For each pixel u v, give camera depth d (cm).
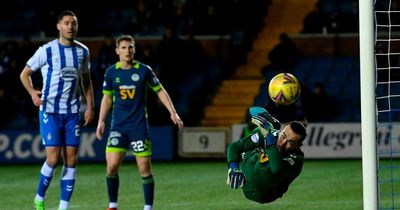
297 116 4469
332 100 4572
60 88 2384
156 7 5478
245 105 4997
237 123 4900
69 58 2381
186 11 5434
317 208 2747
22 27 5728
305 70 5175
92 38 5403
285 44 4941
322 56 5297
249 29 5441
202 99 4966
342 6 5691
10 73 4828
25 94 4856
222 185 3416
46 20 5347
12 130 4456
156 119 4600
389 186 3322
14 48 4875
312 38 5297
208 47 5347
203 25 5350
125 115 2397
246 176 2133
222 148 4544
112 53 4753
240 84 5125
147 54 4934
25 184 3562
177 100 4812
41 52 2375
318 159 4472
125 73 2386
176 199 3014
